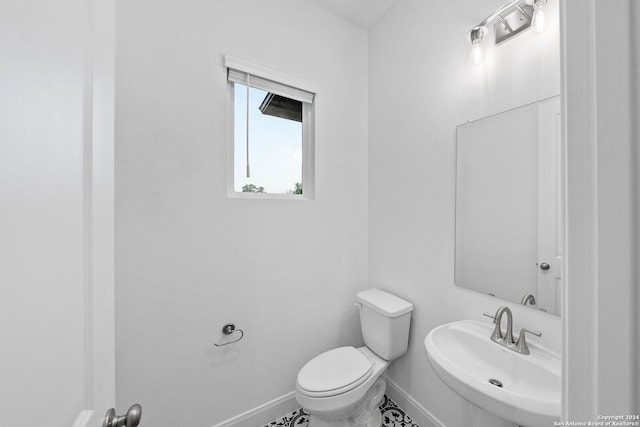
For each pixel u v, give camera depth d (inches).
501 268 43.8
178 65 48.9
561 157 12.7
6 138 11.2
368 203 74.3
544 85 38.2
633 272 9.9
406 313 58.5
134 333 45.9
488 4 44.9
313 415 50.5
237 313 55.9
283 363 61.9
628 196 10.0
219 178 53.3
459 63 49.7
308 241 65.1
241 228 56.1
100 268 20.0
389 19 66.4
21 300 12.2
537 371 35.6
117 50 43.9
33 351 13.0
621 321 10.2
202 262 51.9
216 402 53.9
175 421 49.7
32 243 13.0
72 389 16.4
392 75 65.6
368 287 74.3
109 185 21.5
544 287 38.6
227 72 54.4
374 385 58.1
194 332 51.3
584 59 11.5
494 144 44.3
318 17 65.4
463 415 49.5
